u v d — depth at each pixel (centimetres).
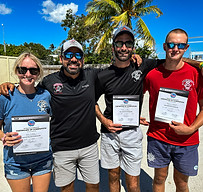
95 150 207
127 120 211
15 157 163
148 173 299
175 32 181
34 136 165
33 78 163
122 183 277
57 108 188
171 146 197
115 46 205
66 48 185
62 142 192
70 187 207
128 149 214
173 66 190
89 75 203
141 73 210
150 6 1479
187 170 196
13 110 158
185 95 186
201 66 174
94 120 204
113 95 210
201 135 438
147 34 1450
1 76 1416
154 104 206
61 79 189
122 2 1528
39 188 175
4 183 273
